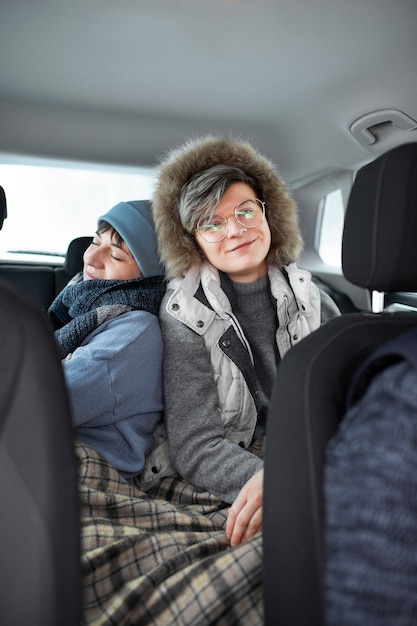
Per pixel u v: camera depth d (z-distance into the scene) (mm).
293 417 756
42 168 2709
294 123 2582
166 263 1485
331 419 742
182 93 2322
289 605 708
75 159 2604
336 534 550
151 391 1373
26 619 604
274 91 2311
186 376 1383
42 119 2439
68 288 1569
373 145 2539
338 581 538
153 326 1408
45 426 619
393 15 1774
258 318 1492
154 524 1195
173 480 1385
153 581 968
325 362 782
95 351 1305
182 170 1458
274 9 1748
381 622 519
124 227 1506
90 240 2498
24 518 610
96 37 1921
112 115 2461
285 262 1525
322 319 1593
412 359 582
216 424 1360
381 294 976
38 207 2809
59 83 2236
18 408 615
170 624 898
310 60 2062
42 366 625
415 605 521
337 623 540
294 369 788
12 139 2482
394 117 2271
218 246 1398
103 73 2168
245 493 1130
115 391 1299
